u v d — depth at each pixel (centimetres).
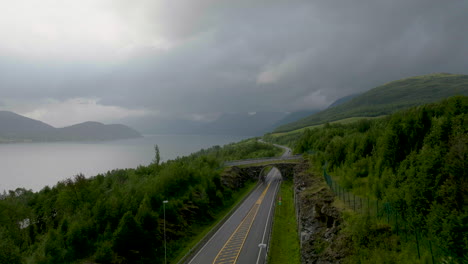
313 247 4381
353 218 3984
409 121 5225
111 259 4756
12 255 4431
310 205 5781
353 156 6800
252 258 5200
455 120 4188
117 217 5747
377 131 7031
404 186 3450
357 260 3288
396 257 2956
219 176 10081
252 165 13212
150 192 7031
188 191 8581
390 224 3478
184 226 6850
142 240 5253
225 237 6362
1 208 6038
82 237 4959
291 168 12825
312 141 15088
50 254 4578
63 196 6756
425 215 3047
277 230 6531
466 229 2466
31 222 6550
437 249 2739
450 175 2936
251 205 9094
